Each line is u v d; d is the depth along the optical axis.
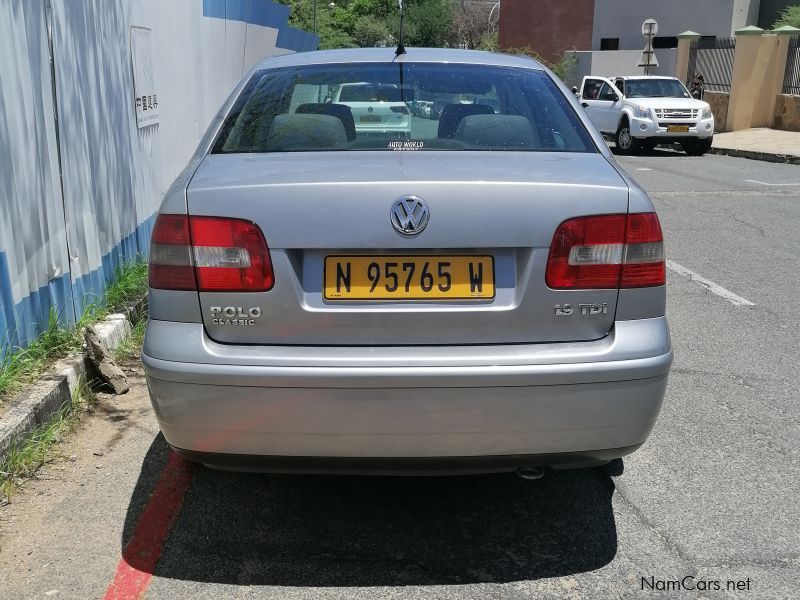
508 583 2.72
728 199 11.19
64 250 4.44
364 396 2.51
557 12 34.47
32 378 3.83
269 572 2.76
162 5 6.81
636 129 18.52
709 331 5.46
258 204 2.54
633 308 2.65
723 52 23.62
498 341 2.59
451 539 2.99
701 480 3.43
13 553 2.84
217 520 3.09
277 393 2.51
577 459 2.68
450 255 2.56
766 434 3.88
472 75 3.53
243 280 2.55
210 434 2.58
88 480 3.37
